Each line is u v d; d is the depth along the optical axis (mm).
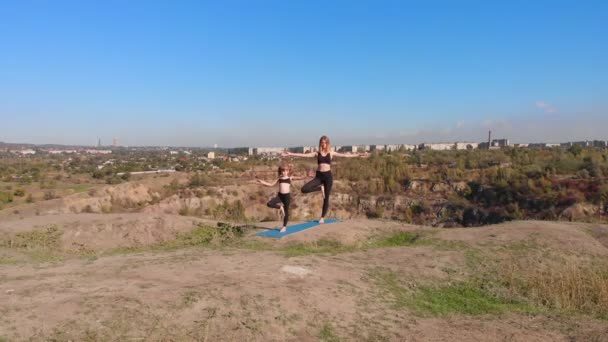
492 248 12422
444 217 50531
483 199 51594
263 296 7699
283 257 10875
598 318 8625
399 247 12961
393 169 65750
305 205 56875
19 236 13766
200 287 7805
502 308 8914
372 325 7422
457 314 8422
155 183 59438
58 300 6910
